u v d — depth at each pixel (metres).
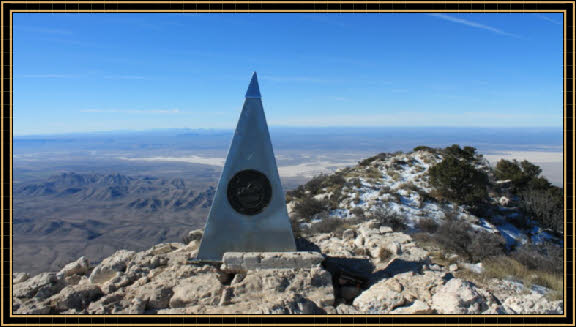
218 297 8.95
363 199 28.20
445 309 7.69
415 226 22.11
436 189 30.27
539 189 32.47
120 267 11.16
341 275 10.59
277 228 11.30
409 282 9.51
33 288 9.68
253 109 11.39
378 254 12.49
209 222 11.31
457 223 19.56
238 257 10.57
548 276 11.39
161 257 11.78
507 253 17.58
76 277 11.22
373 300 8.51
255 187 11.29
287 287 9.45
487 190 30.78
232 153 11.29
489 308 7.72
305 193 33.12
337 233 17.88
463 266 12.17
